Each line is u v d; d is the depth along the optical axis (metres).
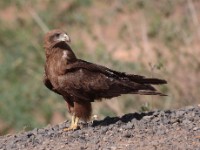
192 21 20.56
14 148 10.80
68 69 11.27
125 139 10.61
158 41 20.34
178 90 17.00
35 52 21.55
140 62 18.25
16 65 21.27
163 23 20.91
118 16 24.86
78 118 11.49
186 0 22.23
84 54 19.39
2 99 20.50
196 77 17.58
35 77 20.86
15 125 19.81
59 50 11.32
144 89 11.38
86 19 24.91
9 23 24.53
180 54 18.45
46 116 19.66
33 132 11.51
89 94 11.38
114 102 16.23
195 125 11.06
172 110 11.97
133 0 23.72
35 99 20.36
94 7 26.20
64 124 11.84
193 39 19.62
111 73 11.49
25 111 20.11
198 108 12.02
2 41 23.27
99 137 10.81
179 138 10.45
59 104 19.72
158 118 11.41
